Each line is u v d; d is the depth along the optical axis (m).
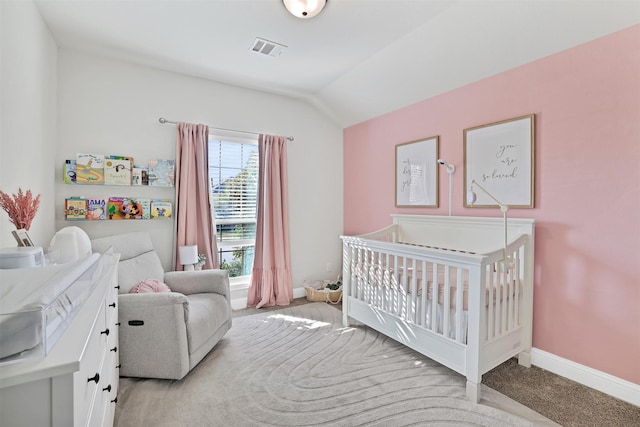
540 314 2.17
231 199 3.45
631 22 1.73
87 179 2.57
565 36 1.97
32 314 0.62
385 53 2.68
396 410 1.68
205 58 2.77
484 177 2.52
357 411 1.67
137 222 2.85
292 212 3.80
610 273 1.85
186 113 3.11
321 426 1.56
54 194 2.47
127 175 2.74
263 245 3.45
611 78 1.83
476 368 1.75
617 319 1.83
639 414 1.66
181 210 2.95
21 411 0.61
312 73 3.11
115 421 1.57
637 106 1.74
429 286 2.11
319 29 2.32
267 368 2.11
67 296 0.81
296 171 3.82
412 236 3.11
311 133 3.93
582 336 1.97
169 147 3.02
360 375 2.02
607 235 1.86
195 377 1.98
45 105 2.21
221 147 3.37
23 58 1.75
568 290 2.03
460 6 2.06
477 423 1.58
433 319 2.01
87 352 0.80
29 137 1.85
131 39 2.44
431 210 3.00
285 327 2.83
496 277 1.93
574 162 2.00
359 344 2.48
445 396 1.80
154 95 2.94
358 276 2.73
